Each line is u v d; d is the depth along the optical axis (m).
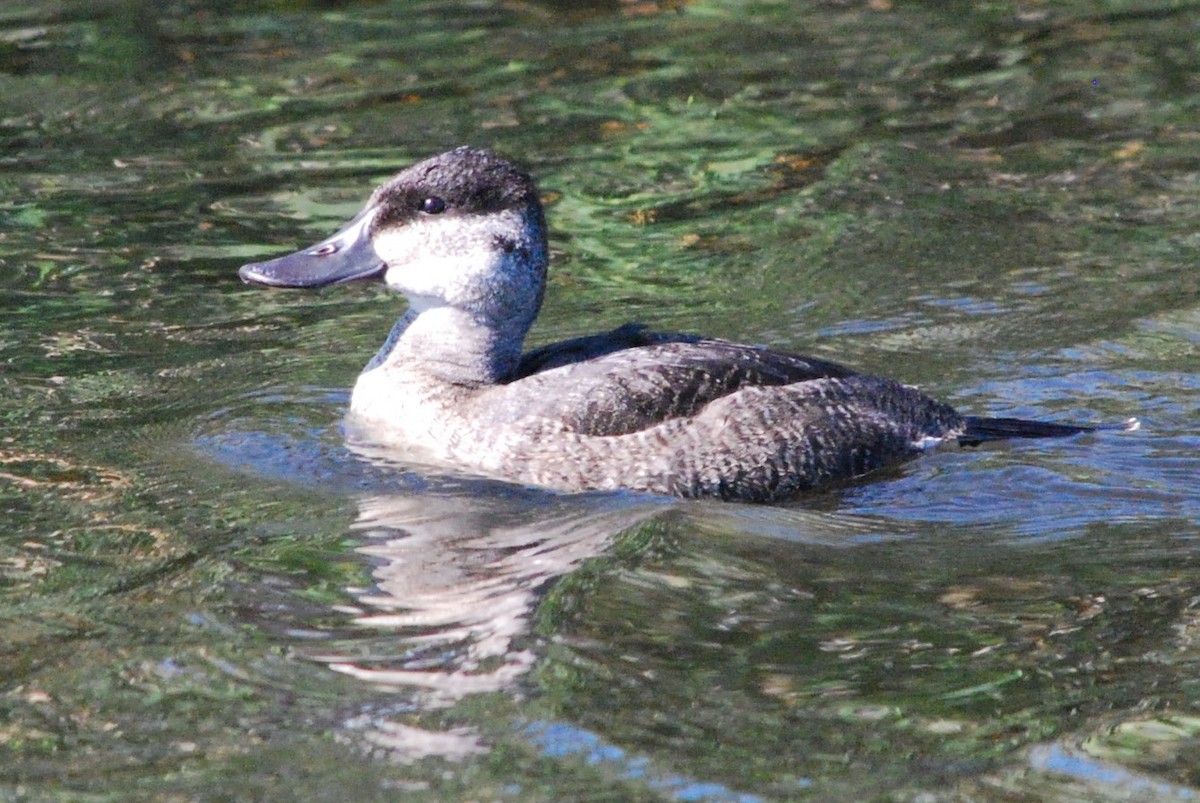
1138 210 15.84
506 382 11.64
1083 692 8.20
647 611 9.02
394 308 14.23
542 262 11.70
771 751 7.70
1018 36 20.56
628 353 11.30
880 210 16.03
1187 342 13.17
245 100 18.64
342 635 8.70
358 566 9.52
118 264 14.70
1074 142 17.47
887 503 10.62
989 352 13.12
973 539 10.04
